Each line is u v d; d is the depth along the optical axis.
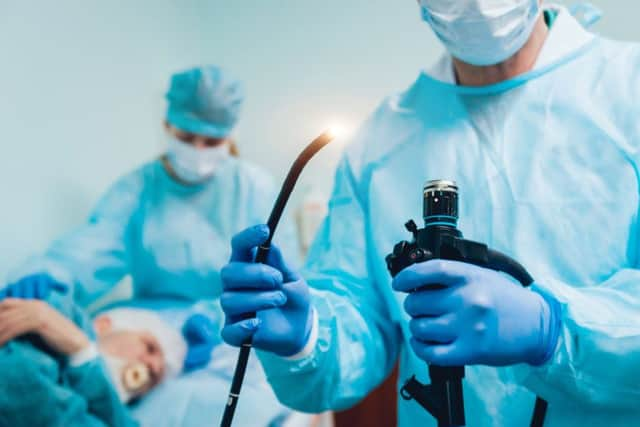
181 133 1.80
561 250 0.68
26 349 1.09
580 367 0.57
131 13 2.15
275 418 1.27
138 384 1.28
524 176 0.72
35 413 1.02
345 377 0.73
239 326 0.55
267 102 2.39
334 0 2.27
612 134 0.69
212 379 1.38
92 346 1.19
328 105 2.29
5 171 1.58
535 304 0.56
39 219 1.70
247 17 2.43
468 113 0.79
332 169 2.24
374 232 0.81
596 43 0.77
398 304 0.77
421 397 0.51
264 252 0.58
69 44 1.84
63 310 1.28
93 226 1.74
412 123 0.84
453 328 0.52
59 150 1.79
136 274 1.88
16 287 1.31
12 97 1.62
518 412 0.67
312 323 0.66
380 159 0.84
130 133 2.15
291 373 0.69
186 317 1.70
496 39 0.70
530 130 0.74
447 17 0.70
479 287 0.53
